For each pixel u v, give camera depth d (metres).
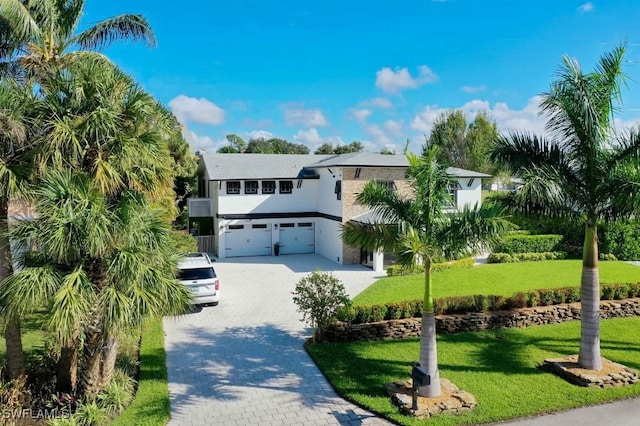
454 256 9.75
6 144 8.50
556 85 10.60
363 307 13.58
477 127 45.00
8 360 9.55
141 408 9.24
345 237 10.74
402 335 13.77
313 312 13.06
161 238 9.14
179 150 35.75
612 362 11.52
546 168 10.44
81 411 8.66
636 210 9.86
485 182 44.59
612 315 15.62
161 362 11.75
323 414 9.32
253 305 17.77
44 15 13.48
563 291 15.68
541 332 14.20
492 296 14.83
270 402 9.82
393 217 10.20
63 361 9.55
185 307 9.45
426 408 9.18
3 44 12.80
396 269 21.77
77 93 8.40
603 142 10.53
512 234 27.55
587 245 10.95
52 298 7.71
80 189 8.09
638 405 9.55
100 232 7.76
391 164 26.17
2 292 7.86
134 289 8.23
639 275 18.89
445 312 14.41
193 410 9.43
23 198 8.55
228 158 31.80
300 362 12.05
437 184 9.93
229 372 11.39
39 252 8.41
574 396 9.87
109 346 9.42
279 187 29.72
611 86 10.49
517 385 10.45
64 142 8.10
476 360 11.96
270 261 27.56
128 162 8.45
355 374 11.10
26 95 8.74
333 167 26.23
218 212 28.83
